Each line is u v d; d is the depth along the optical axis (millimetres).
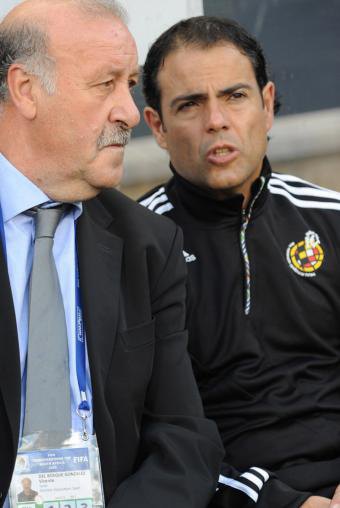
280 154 12312
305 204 9438
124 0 11055
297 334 9039
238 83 8922
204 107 8977
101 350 7500
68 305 7578
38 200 7480
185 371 8031
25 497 7137
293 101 12156
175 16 11328
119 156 7461
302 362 9000
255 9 11812
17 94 7297
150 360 7777
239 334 8930
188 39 9047
